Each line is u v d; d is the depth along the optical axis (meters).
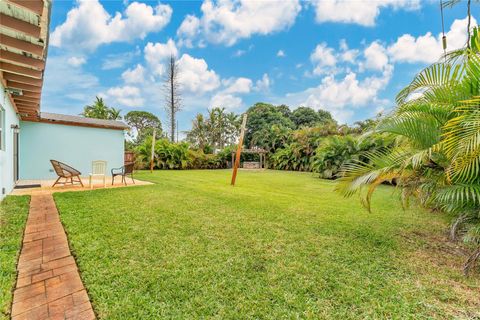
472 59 2.34
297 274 2.31
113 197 5.52
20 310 1.73
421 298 1.99
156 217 3.97
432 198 2.91
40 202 4.92
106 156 10.42
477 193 2.30
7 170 5.57
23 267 2.30
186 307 1.80
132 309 1.76
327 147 11.86
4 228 3.26
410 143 2.98
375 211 4.85
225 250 2.79
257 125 29.48
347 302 1.92
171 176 11.23
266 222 3.89
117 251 2.66
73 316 1.68
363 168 3.21
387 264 2.57
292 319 1.72
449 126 2.25
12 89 4.86
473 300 1.98
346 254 2.78
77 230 3.26
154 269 2.31
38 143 8.95
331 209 4.92
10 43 3.03
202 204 5.04
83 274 2.19
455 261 2.69
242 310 1.79
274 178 11.76
